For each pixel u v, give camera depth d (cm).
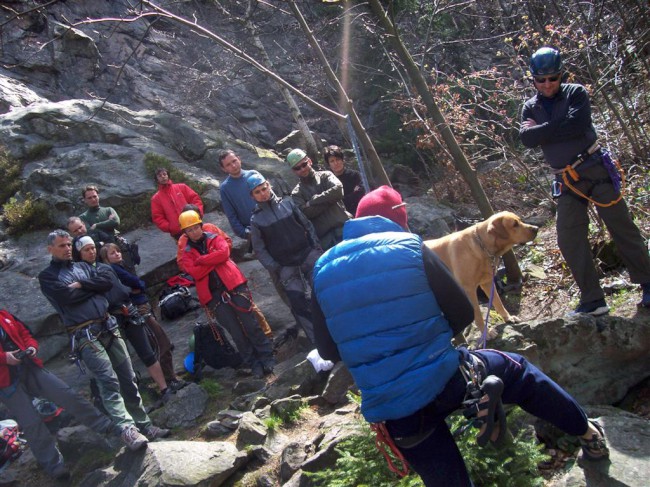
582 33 707
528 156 874
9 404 491
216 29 1466
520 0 862
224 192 664
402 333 250
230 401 560
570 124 423
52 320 739
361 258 259
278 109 1553
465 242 442
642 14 713
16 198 999
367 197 302
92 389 532
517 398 278
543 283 583
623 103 654
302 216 594
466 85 819
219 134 1231
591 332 415
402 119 1272
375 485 348
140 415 527
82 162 1020
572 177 433
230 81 1411
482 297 573
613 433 333
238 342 599
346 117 568
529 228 425
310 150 1366
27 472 523
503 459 334
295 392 516
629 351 418
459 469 259
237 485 430
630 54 716
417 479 327
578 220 441
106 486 442
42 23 1361
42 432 494
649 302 442
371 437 364
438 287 254
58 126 1080
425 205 926
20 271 858
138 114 1158
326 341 275
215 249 599
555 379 408
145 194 985
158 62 1471
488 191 913
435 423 258
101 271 527
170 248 883
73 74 1350
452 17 1295
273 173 1090
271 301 753
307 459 414
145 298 613
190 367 617
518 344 405
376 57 1309
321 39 1215
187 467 422
